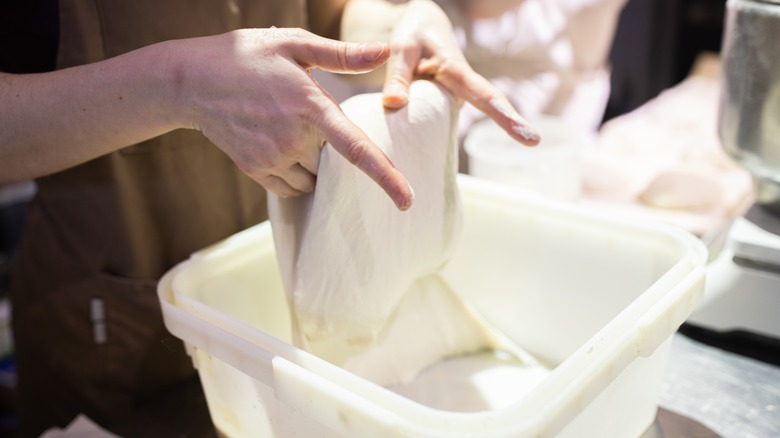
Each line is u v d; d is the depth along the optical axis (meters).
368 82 1.02
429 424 0.59
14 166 0.76
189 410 0.89
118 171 0.87
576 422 0.67
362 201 0.74
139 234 0.90
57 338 0.96
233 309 0.86
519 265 0.91
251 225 0.98
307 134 0.69
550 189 1.14
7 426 1.32
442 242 0.83
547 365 0.91
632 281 0.84
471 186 0.93
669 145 1.42
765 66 0.84
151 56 0.71
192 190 0.92
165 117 0.72
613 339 0.67
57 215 0.91
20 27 0.85
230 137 0.70
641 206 1.21
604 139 1.47
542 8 1.47
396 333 0.85
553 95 1.52
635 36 1.90
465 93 0.82
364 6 1.00
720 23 1.89
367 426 0.60
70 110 0.72
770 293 0.91
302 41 0.70
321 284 0.75
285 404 0.69
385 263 0.78
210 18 0.87
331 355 0.81
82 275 0.92
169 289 0.79
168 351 0.93
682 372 0.90
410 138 0.77
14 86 0.74
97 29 0.83
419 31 0.84
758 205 0.97
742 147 0.89
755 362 0.91
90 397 0.97
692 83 1.69
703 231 1.11
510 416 0.59
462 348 0.89
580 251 0.87
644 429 0.80
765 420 0.83
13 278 0.98
